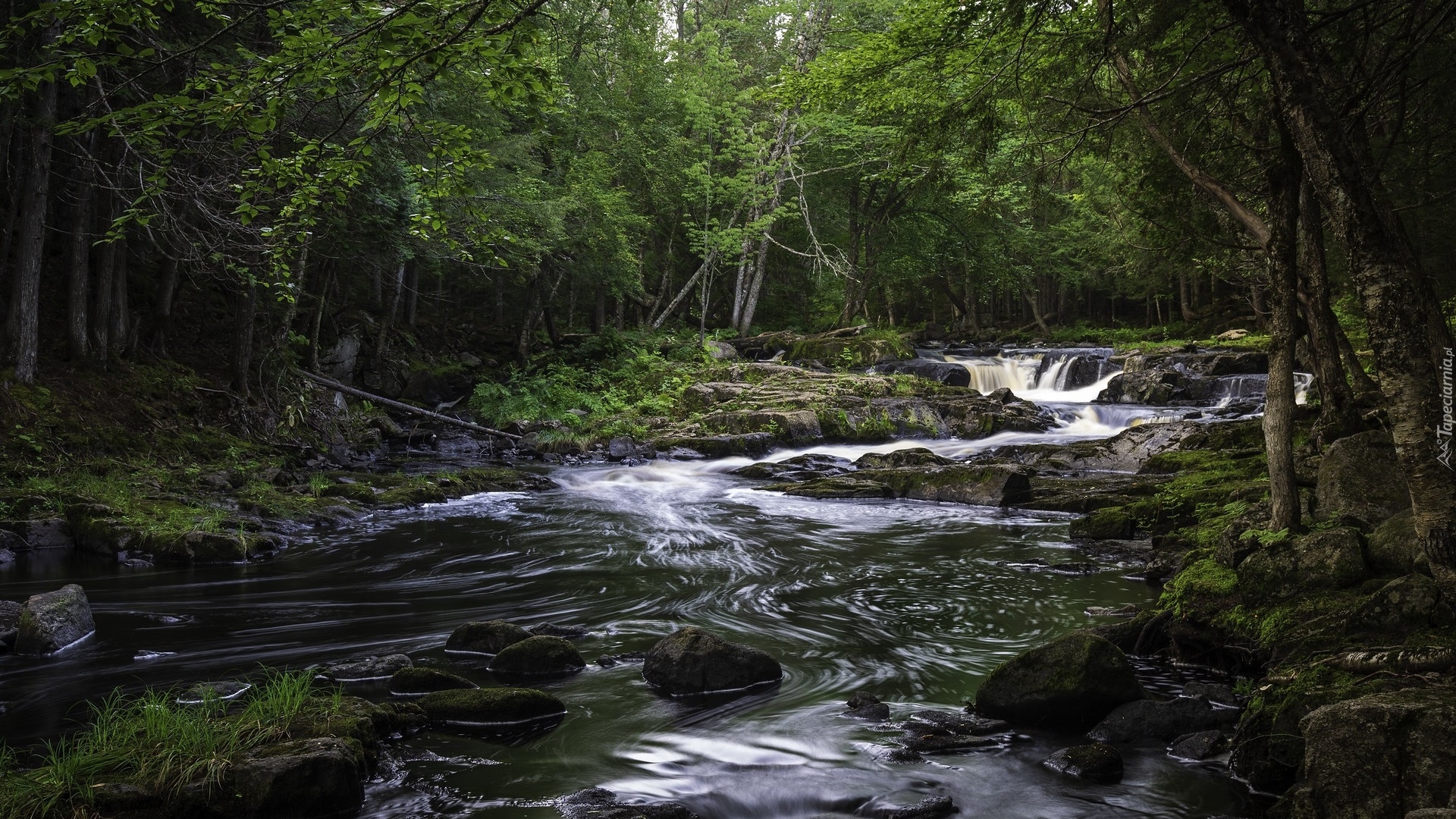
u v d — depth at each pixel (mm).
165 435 16000
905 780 4520
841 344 30250
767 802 4281
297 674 6129
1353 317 18625
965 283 43875
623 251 29422
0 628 6914
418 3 4715
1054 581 9094
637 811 4039
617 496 16203
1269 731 4527
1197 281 40125
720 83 33469
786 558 10617
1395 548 5352
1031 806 4246
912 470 16109
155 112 5137
